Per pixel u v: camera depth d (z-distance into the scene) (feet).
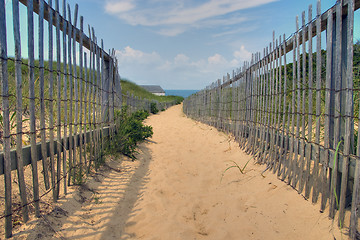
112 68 17.47
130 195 12.18
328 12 8.64
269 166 14.02
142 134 21.34
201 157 19.56
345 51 8.38
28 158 8.37
